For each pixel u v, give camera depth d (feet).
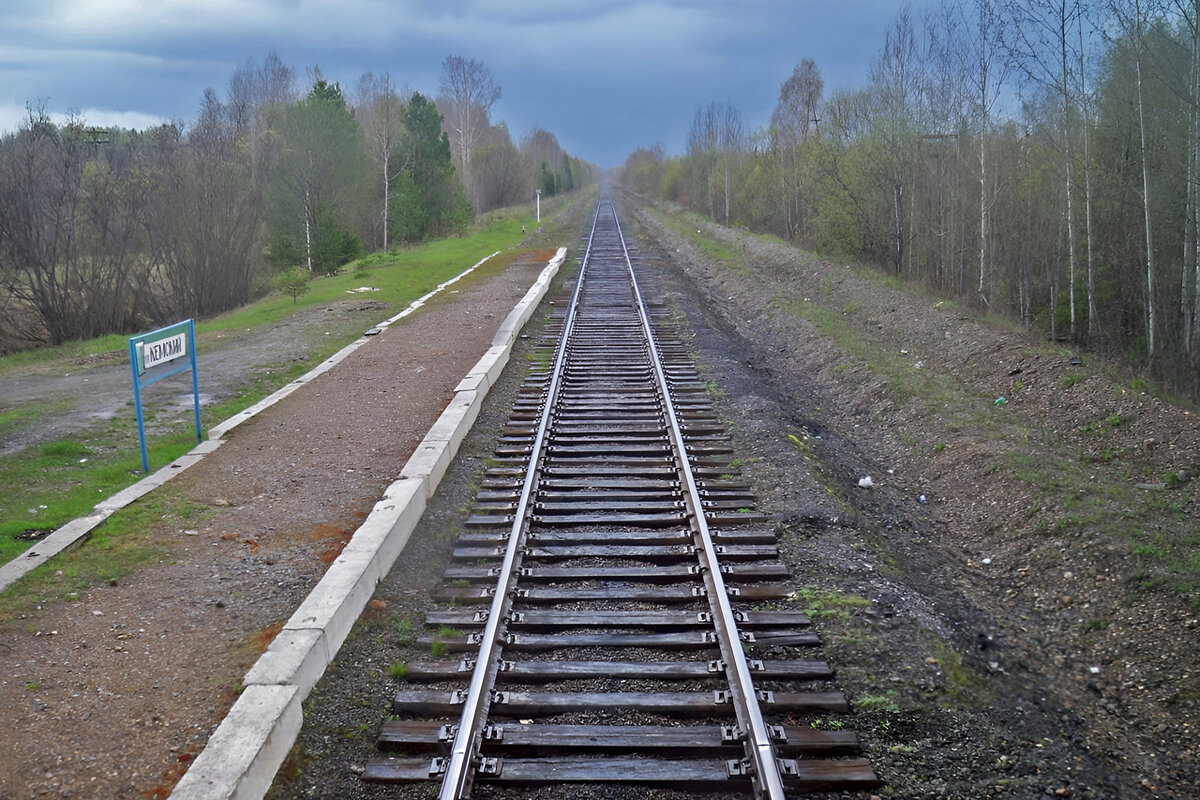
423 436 35.12
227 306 90.94
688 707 17.04
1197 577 21.61
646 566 23.81
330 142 108.47
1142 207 56.80
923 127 80.79
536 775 15.11
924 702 17.42
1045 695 18.60
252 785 14.24
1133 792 15.35
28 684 17.35
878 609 20.95
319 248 104.32
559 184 339.77
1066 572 23.77
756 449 33.76
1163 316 54.24
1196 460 28.76
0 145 78.38
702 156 205.26
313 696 17.56
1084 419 34.78
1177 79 51.39
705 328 61.72
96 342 68.69
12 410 41.04
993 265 68.80
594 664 18.63
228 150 108.78
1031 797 14.89
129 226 81.92
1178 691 18.12
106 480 30.94
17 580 22.08
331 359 51.08
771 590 22.25
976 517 28.89
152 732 15.87
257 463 32.12
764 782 14.44
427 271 98.63
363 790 14.93
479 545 25.31
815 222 98.68
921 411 39.24
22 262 76.74
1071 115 59.47
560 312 68.95
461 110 220.84
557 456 33.53
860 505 29.86
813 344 55.67
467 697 16.98
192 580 22.40
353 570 21.21
